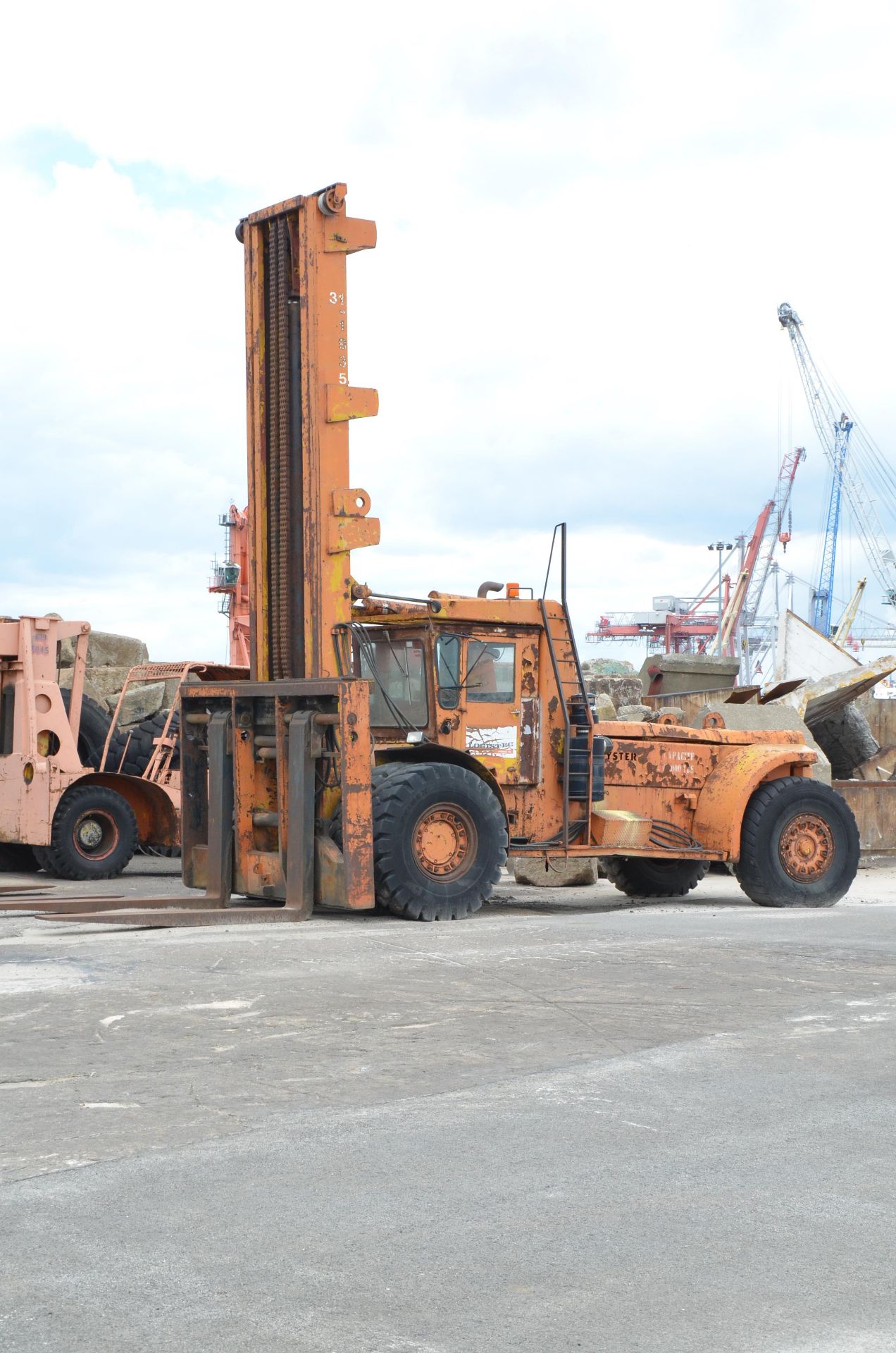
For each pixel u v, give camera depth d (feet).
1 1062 19.90
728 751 46.29
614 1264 12.78
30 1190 14.53
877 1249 13.23
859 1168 15.66
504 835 39.19
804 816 45.52
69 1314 11.57
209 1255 12.84
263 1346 11.02
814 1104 18.34
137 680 57.47
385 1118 17.29
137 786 54.65
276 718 38.06
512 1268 12.66
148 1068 19.57
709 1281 12.41
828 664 77.36
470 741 40.55
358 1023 22.84
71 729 51.65
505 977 27.48
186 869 41.06
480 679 40.83
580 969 28.71
